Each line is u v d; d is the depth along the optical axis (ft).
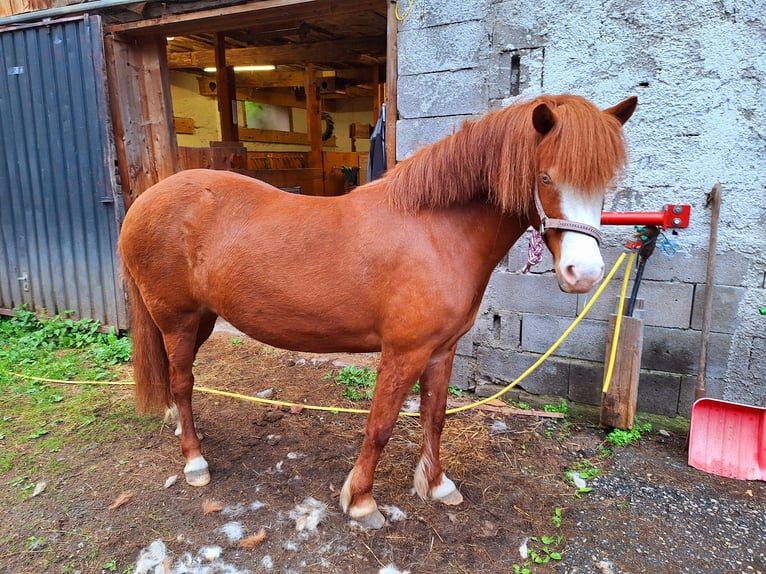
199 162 16.11
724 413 7.61
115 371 11.16
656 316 8.52
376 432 5.92
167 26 11.33
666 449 8.07
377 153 11.10
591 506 6.70
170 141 12.97
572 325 8.55
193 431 7.26
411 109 9.58
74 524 6.21
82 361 11.64
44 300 14.02
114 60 11.96
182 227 6.36
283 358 12.07
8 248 14.11
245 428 8.70
